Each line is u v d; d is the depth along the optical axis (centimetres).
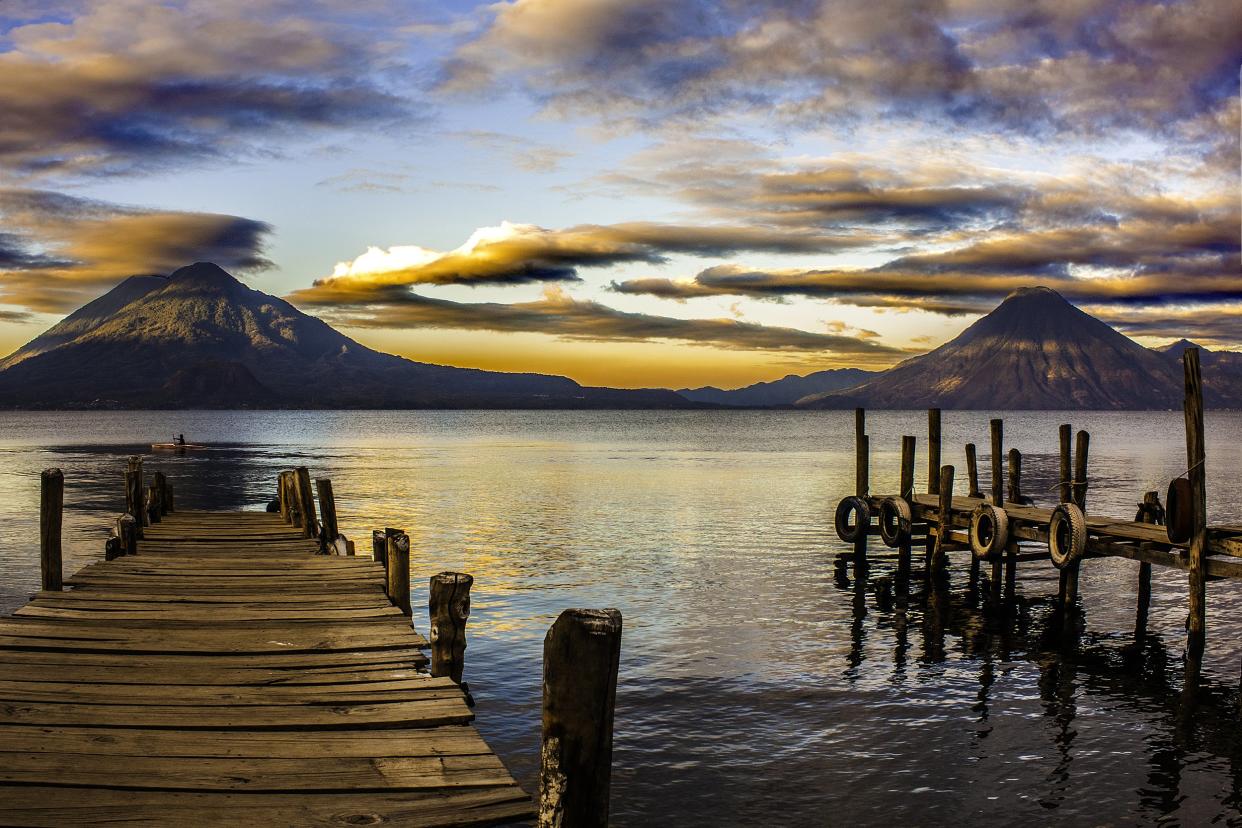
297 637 1038
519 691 1478
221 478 6725
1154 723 1394
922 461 8500
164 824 540
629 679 1564
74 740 676
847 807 1076
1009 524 2308
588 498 4881
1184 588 2478
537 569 2656
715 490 5375
